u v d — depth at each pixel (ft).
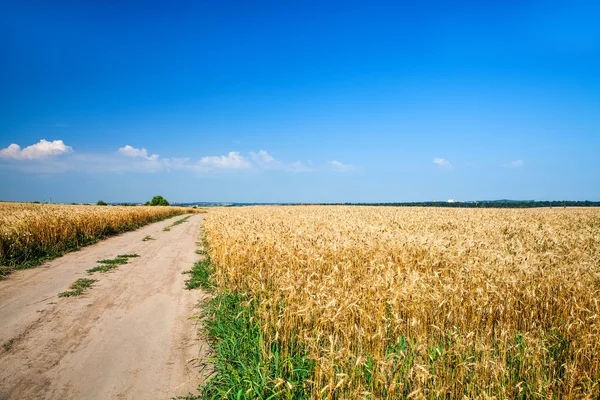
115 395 14.38
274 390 13.92
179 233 77.46
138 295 28.50
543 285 22.71
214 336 20.11
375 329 16.79
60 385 14.97
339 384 12.13
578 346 16.66
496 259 28.53
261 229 43.83
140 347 18.90
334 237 35.81
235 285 27.25
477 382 13.57
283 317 18.26
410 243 33.86
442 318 19.39
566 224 78.28
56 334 20.27
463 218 86.38
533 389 13.79
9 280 31.99
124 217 81.30
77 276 34.17
